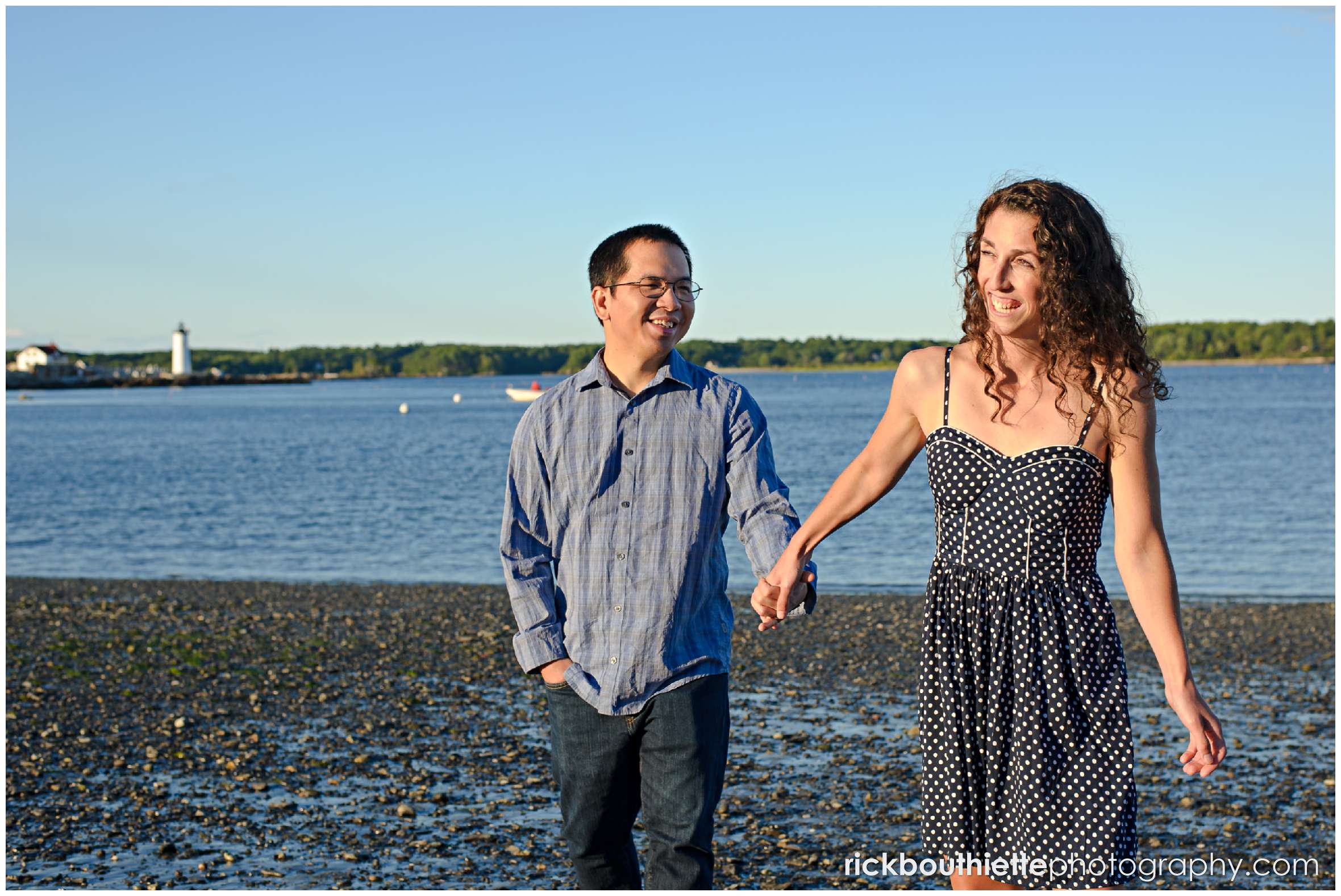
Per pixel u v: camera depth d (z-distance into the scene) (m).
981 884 3.05
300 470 39.75
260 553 20.88
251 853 5.53
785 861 5.48
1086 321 2.92
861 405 94.44
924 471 38.19
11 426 78.00
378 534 23.59
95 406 125.75
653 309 3.60
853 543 21.31
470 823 6.01
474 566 19.27
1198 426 55.16
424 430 69.50
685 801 3.51
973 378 3.10
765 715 8.43
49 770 6.95
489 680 9.71
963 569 3.06
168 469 40.62
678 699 3.52
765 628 3.53
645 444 3.60
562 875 5.26
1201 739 2.81
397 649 11.09
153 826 5.93
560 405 3.69
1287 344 181.12
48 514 26.97
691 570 3.57
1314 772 6.92
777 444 48.50
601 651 3.57
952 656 3.07
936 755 3.08
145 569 18.98
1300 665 10.32
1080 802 2.90
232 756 7.29
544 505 3.71
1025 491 2.96
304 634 11.96
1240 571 17.48
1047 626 2.96
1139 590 2.96
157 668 10.12
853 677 9.75
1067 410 2.98
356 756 7.29
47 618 12.95
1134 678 9.72
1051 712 2.94
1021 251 2.96
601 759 3.61
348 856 5.49
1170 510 24.94
